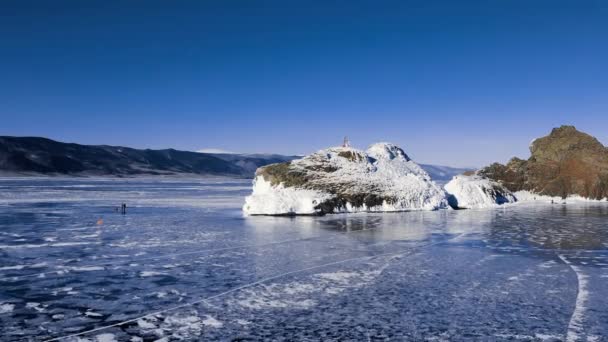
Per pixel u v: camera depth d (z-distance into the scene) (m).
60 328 12.27
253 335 11.77
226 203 51.97
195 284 16.39
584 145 62.81
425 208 43.91
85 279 17.00
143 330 12.14
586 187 57.38
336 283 16.56
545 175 60.88
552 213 41.19
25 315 13.23
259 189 45.59
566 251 22.64
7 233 27.73
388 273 18.02
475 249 23.05
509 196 55.78
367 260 20.33
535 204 52.47
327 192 42.19
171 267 18.88
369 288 15.94
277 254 21.52
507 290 15.73
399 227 31.00
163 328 12.27
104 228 30.02
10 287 15.98
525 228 30.73
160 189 89.00
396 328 12.24
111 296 14.99
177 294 15.22
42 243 24.31
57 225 31.42
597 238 26.62
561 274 17.95
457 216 38.41
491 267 19.11
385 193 43.38
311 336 11.71
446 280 17.00
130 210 42.62
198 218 36.00
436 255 21.50
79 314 13.33
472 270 18.58
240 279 17.05
